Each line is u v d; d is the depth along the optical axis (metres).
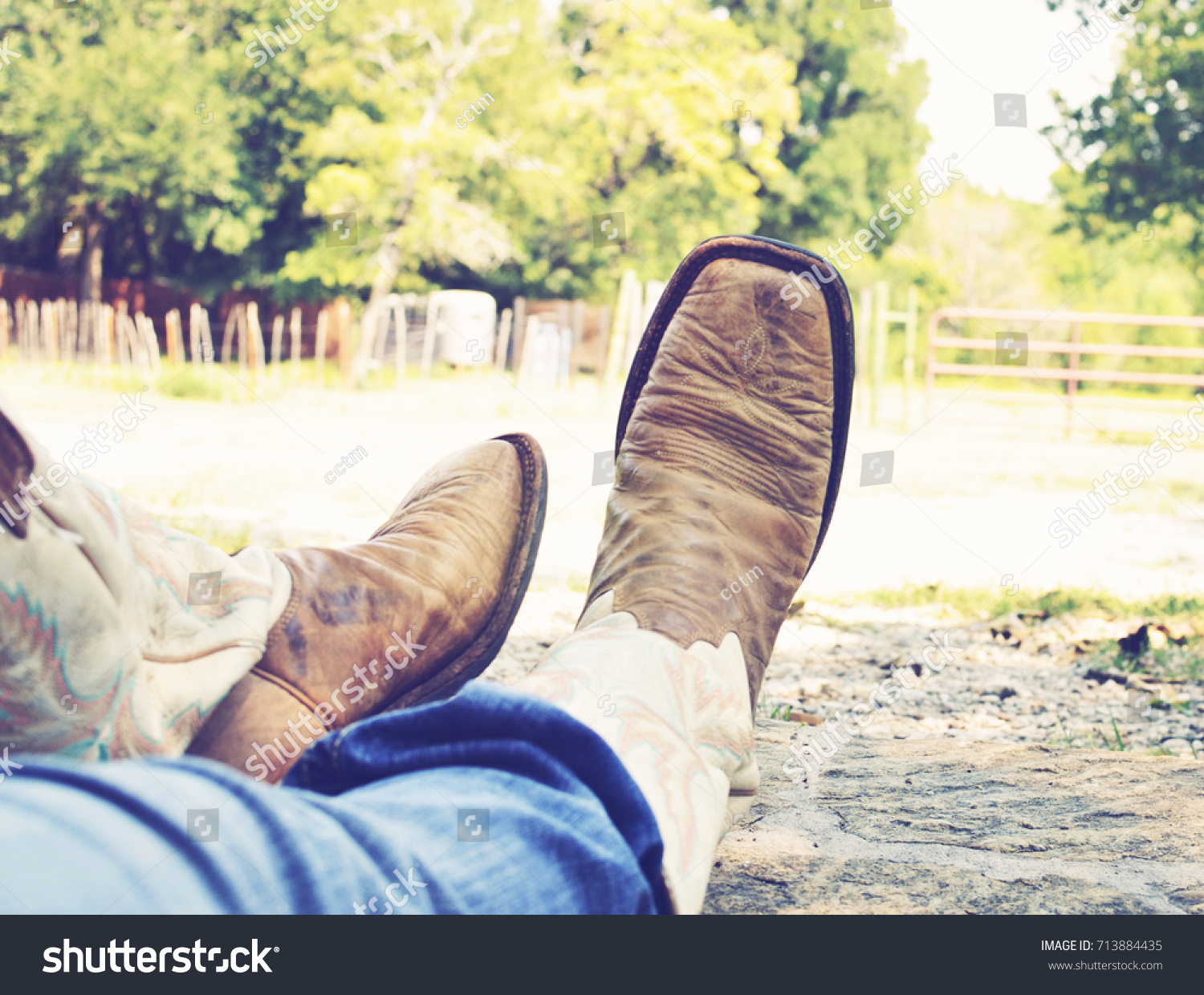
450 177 12.73
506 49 12.44
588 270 15.09
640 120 13.01
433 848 0.61
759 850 1.00
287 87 12.88
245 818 0.57
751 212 14.25
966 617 2.86
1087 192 12.93
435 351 14.41
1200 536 4.25
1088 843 1.02
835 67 19.77
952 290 18.39
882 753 1.37
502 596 1.17
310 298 14.69
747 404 1.40
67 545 0.62
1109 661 2.38
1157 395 16.62
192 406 8.48
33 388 9.12
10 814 0.50
